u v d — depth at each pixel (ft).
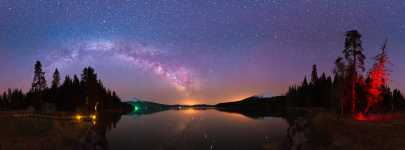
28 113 177.88
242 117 328.29
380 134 89.81
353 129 101.09
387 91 253.65
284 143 133.69
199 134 175.73
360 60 177.47
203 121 271.90
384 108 224.74
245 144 139.64
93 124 166.81
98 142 132.26
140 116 361.51
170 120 287.28
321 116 137.59
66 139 110.73
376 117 142.20
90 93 349.00
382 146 82.43
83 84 356.79
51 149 96.84
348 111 195.00
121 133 182.19
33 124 123.03
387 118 133.69
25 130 113.70
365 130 96.58
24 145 90.48
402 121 111.65
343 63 182.70
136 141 151.53
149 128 209.05
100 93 398.21
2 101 342.03
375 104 194.90
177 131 191.31
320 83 400.06
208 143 144.15
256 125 225.15
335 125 112.98
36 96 316.60
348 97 186.29
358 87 204.13
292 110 400.67
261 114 390.01
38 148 92.79
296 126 140.15
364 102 202.08
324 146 101.91
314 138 113.60
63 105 332.60
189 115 388.16
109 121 268.00
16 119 130.62
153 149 131.23
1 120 126.21
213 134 175.32
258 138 156.97
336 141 97.45
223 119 296.30
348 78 182.91
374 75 174.91
